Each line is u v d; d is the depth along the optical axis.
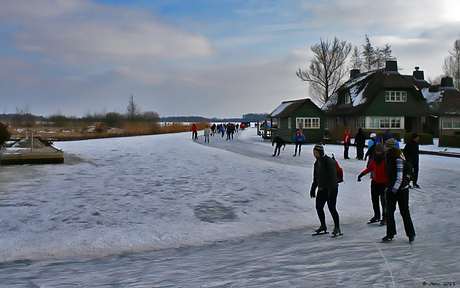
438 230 7.59
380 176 8.38
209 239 7.92
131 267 5.97
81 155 23.34
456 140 27.30
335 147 31.44
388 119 41.72
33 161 18.62
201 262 6.15
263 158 22.72
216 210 10.25
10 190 11.99
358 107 42.91
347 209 10.27
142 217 9.45
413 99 42.19
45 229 8.27
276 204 10.95
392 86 41.34
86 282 5.11
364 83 45.75
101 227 8.56
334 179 7.54
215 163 19.91
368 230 8.02
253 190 12.86
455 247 6.22
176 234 8.21
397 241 6.87
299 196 11.97
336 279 4.76
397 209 9.97
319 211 7.80
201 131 74.44
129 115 78.00
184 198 11.58
